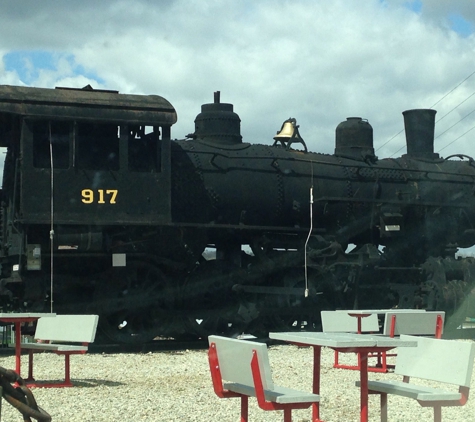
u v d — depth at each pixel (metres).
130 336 16.69
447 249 21.39
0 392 5.39
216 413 8.87
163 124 16.25
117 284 16.41
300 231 18.92
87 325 11.41
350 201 19.52
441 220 21.05
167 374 12.44
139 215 16.16
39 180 15.43
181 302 17.34
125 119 15.98
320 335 7.98
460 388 7.32
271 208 18.44
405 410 9.32
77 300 16.75
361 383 7.50
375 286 19.64
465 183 21.41
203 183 17.62
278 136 19.66
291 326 19.45
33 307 15.95
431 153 21.94
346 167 19.94
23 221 15.17
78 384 11.20
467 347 7.14
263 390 6.55
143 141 17.03
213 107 18.88
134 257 16.52
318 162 19.53
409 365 7.82
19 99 15.34
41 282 15.68
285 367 13.40
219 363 7.28
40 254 15.33
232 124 18.77
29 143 15.38
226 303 18.02
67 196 15.63
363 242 20.67
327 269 18.77
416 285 20.42
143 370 12.97
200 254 17.36
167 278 17.06
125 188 16.09
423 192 20.80
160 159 16.53
